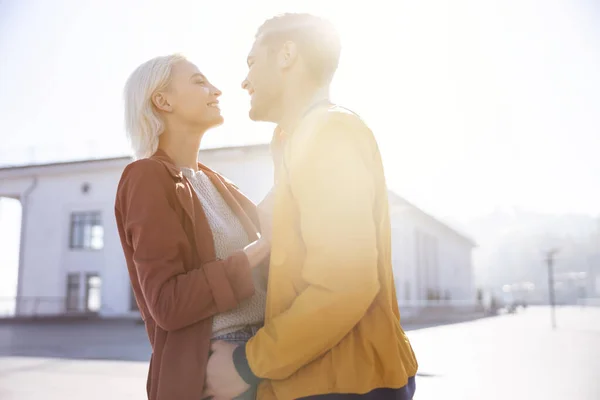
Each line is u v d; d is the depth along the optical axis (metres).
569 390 6.40
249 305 1.45
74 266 28.64
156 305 1.28
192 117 1.60
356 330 1.16
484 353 11.01
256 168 21.95
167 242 1.32
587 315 36.19
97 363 9.48
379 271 1.21
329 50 1.35
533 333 17.44
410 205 26.80
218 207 1.64
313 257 1.10
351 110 1.24
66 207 29.16
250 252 1.34
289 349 1.10
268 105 1.39
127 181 1.41
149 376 1.41
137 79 1.60
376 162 1.25
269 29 1.38
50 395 6.30
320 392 1.12
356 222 1.08
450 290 42.47
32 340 15.31
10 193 30.03
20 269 29.30
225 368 1.26
